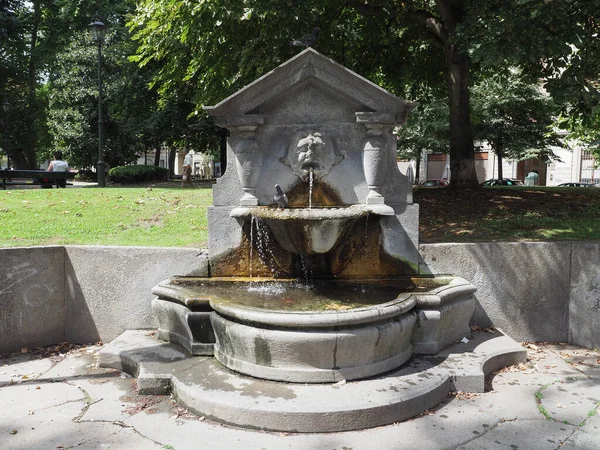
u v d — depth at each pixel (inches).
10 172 530.0
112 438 136.5
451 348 188.2
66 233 243.3
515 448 131.9
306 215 184.2
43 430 141.2
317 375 155.0
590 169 1266.0
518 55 239.8
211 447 131.4
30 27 1050.1
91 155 978.1
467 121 388.2
